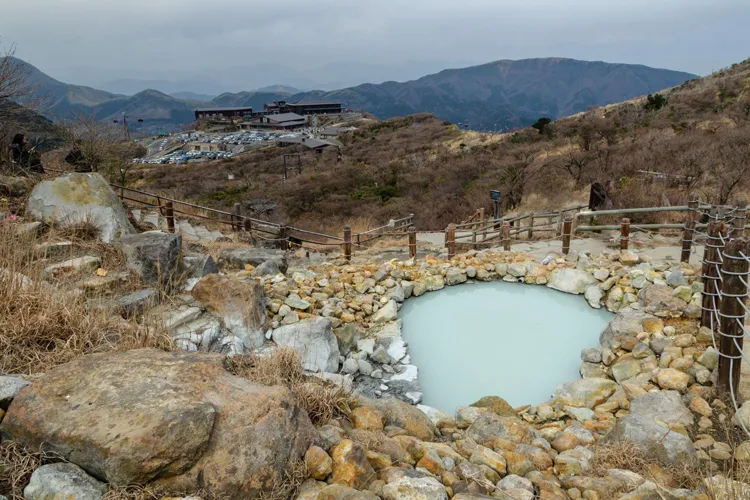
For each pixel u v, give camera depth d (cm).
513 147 3509
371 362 574
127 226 676
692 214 732
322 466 276
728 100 3256
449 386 535
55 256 543
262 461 257
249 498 250
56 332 354
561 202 1789
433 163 3538
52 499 218
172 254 559
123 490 225
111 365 288
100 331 371
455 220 2058
